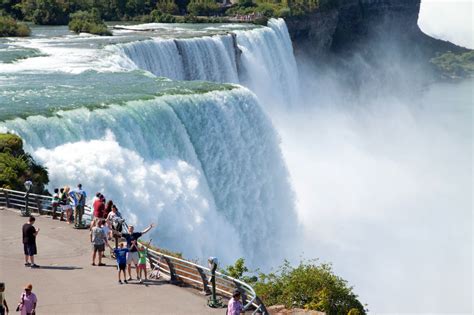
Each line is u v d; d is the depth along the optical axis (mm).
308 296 28047
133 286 25594
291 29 127250
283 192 55938
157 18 117125
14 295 24125
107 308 23609
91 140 41438
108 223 27891
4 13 108688
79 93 48781
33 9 112250
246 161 52219
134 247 25719
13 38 82750
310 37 133125
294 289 28172
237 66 82875
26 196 32531
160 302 24266
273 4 130125
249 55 87125
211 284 24203
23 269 26547
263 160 54125
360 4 155500
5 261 27234
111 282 25844
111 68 60938
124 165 41281
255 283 30203
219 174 49938
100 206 28953
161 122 46062
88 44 73375
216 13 125688
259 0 133625
